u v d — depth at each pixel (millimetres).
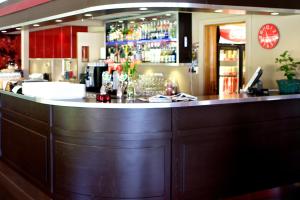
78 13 4949
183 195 4375
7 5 7164
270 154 5027
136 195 4238
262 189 4992
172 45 6770
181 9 4742
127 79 5031
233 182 4719
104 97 4445
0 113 6543
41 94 4941
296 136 5270
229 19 6797
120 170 4230
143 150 4215
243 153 4773
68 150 4469
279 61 5770
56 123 4613
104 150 4254
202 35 7340
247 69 6555
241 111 4723
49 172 4836
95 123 4246
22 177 5730
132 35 7637
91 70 6512
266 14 5492
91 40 9719
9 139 6176
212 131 4496
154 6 4457
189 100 4414
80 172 4387
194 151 4414
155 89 5258
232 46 7785
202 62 7402
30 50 11609
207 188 4523
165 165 4277
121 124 4188
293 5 5195
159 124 4227
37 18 5996
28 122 5355
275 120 5039
